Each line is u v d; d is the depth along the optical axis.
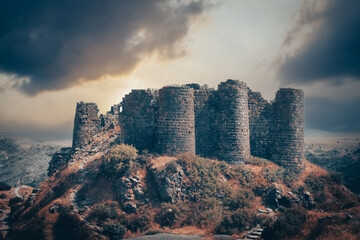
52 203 60.84
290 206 63.22
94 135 75.94
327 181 70.50
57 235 56.59
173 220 57.69
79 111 76.25
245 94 73.00
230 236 52.59
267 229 52.22
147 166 64.50
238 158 70.50
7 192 95.00
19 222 62.59
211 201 59.97
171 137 67.06
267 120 75.75
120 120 73.00
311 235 48.62
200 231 55.56
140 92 71.31
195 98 72.50
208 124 72.69
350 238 44.91
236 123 71.00
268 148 75.38
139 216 57.53
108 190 61.16
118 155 62.59
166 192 60.12
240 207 60.28
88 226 55.50
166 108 67.81
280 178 68.62
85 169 65.69
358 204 62.28
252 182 66.44
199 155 70.31
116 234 54.94
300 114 75.00
